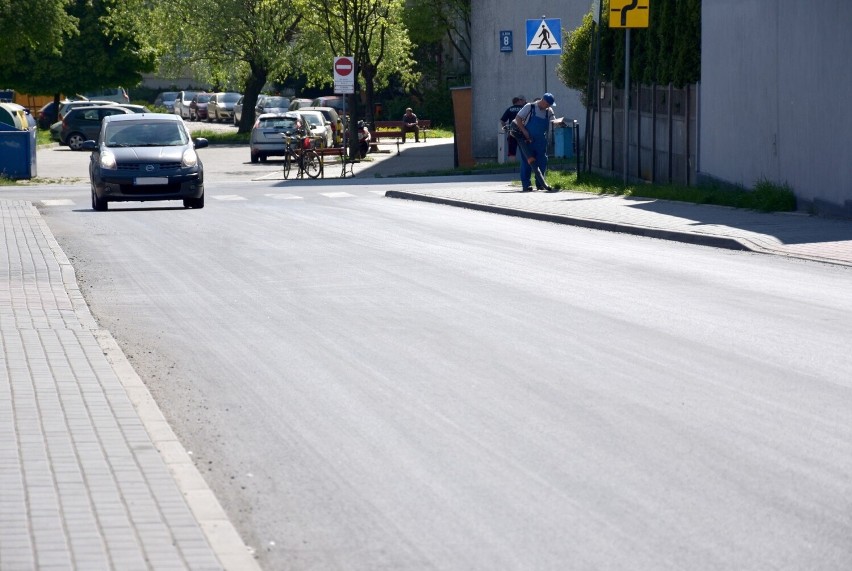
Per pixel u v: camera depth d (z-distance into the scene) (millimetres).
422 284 14805
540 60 46750
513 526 6426
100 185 27812
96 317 12938
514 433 8164
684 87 27516
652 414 8555
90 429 8031
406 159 51906
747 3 23875
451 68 84500
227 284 15242
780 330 11469
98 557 5734
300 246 19172
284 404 9102
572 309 12828
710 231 19141
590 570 5820
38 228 22391
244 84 75125
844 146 20172
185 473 7207
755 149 23812
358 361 10492
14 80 78188
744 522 6418
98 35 77938
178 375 10125
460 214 24922
